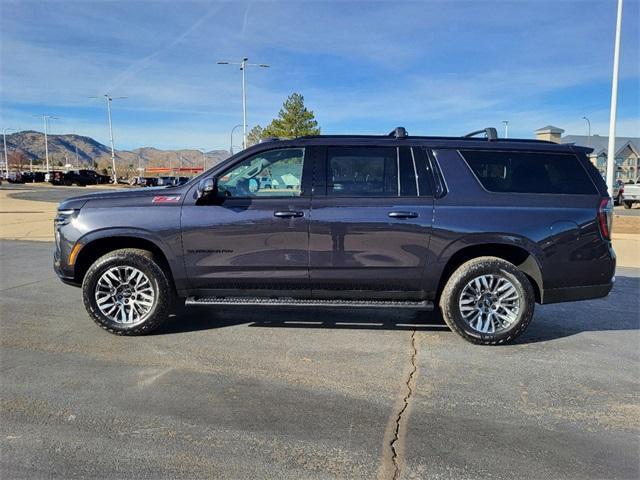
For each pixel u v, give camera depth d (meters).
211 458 2.91
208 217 4.80
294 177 4.85
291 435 3.17
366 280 4.83
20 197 30.52
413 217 4.73
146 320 4.96
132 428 3.23
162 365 4.28
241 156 4.89
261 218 4.77
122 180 74.00
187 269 4.87
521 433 3.24
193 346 4.76
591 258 4.81
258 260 4.82
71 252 4.91
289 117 41.56
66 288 7.02
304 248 4.78
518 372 4.23
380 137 4.94
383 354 4.61
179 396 3.70
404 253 4.77
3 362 4.30
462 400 3.69
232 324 5.46
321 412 3.48
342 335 5.14
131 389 3.80
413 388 3.89
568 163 4.91
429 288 4.86
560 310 6.24
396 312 5.97
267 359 4.45
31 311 5.84
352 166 4.84
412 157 4.85
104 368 4.20
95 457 2.90
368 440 3.13
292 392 3.79
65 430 3.20
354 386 3.91
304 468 2.83
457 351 4.71
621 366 4.38
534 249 4.74
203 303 4.86
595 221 4.80
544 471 2.83
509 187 4.83
